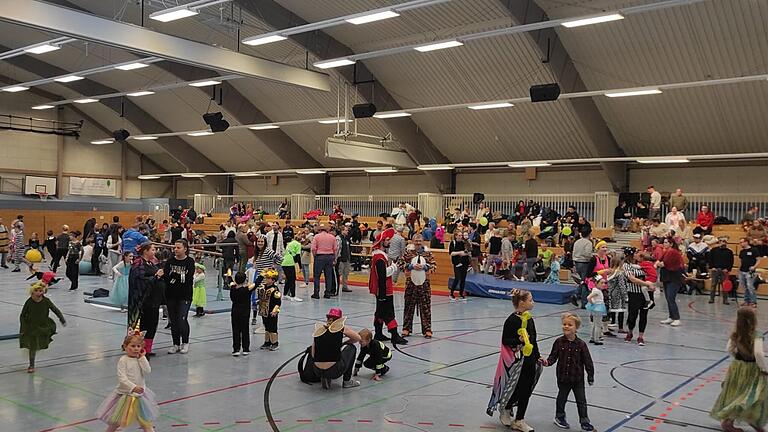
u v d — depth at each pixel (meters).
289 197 36.31
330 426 6.28
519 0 18.28
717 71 18.91
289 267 15.73
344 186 36.59
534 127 25.30
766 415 5.97
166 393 7.39
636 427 6.41
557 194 27.30
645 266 12.22
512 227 20.27
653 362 9.46
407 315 11.17
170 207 42.22
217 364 8.91
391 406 7.00
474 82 23.22
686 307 15.98
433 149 29.33
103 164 40.69
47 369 8.47
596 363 9.36
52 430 6.01
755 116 20.81
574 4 18.19
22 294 16.42
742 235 20.59
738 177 24.27
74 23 14.13
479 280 17.67
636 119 23.09
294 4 20.53
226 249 18.19
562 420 6.39
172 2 19.69
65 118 38.78
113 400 5.65
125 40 15.25
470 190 31.39
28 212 36.53
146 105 33.66
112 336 10.77
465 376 8.40
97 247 21.34
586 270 15.96
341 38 22.69
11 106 36.44
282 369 8.65
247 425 6.27
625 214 23.84
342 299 16.19
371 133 29.12
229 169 38.88
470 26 20.17
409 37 21.67
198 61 17.12
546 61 19.92
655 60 19.42
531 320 6.34
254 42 16.31
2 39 27.53
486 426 6.35
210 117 26.38
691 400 7.41
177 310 9.56
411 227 23.70
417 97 25.27
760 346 6.02
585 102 22.64
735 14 16.92
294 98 28.34
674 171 25.67
